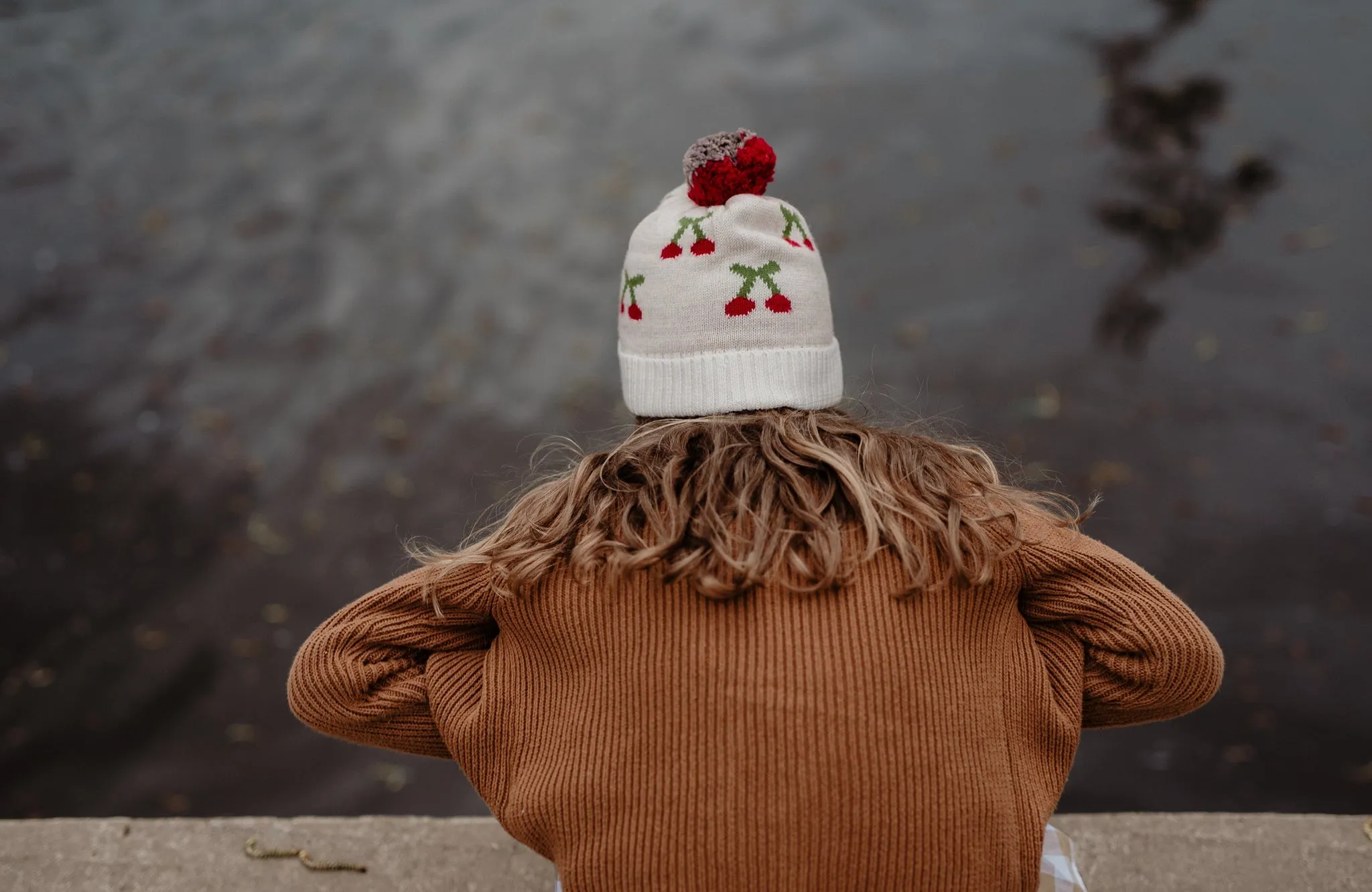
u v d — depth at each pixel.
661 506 1.13
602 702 1.10
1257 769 3.22
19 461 4.61
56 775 3.45
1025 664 1.20
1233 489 4.09
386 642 1.29
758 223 1.23
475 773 1.23
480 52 6.91
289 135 6.37
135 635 3.92
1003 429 4.42
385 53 6.96
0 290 5.49
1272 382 4.48
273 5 7.46
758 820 1.04
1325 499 4.01
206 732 3.57
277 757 3.49
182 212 5.92
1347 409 4.32
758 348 1.22
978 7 6.82
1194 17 6.49
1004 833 1.09
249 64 6.92
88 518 4.37
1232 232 5.17
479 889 1.88
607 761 1.09
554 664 1.16
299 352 5.11
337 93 6.66
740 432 1.18
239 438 4.71
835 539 1.08
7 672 3.79
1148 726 3.39
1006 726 1.17
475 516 4.30
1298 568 3.79
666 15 7.08
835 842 1.03
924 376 4.69
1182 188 5.44
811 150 5.93
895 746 1.05
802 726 1.04
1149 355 4.66
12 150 6.35
